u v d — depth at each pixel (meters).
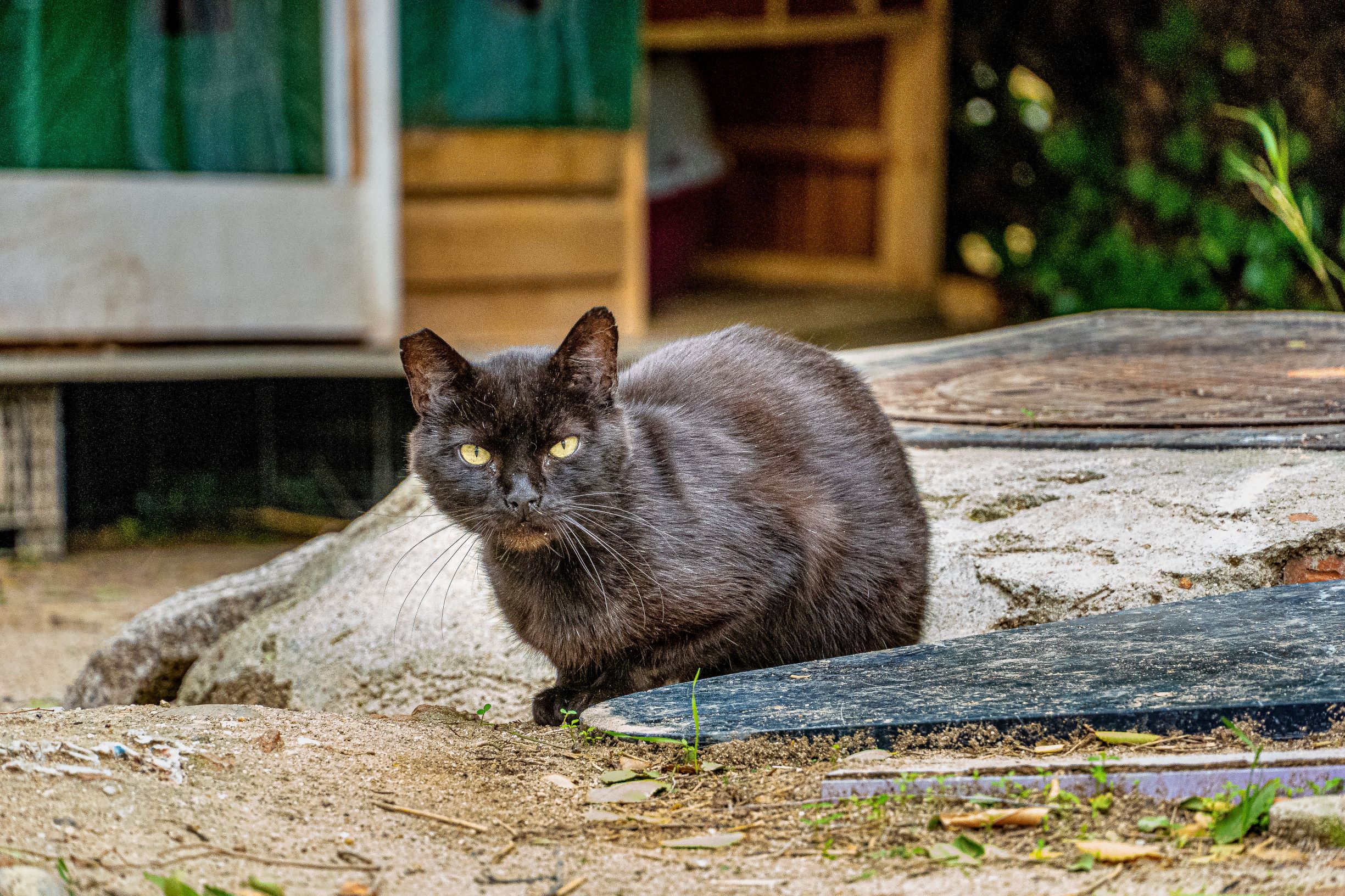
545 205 11.53
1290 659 3.87
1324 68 11.34
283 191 10.53
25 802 3.15
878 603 4.86
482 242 11.38
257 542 11.21
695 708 3.90
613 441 4.28
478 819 3.39
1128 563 4.98
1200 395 6.28
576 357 4.25
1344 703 3.54
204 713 4.04
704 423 4.61
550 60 11.28
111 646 6.70
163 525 11.40
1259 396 6.18
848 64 15.88
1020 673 3.98
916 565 4.97
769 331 5.34
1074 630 4.31
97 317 10.34
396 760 3.79
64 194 10.13
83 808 3.17
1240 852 2.96
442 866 3.10
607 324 4.21
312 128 10.71
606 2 11.40
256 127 10.58
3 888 2.64
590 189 11.71
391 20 10.52
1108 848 2.98
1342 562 4.84
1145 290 13.03
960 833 3.14
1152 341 7.68
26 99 10.06
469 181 11.27
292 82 10.60
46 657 8.18
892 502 4.93
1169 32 12.38
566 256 11.67
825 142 16.19
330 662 5.65
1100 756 3.44
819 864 3.07
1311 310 11.66
